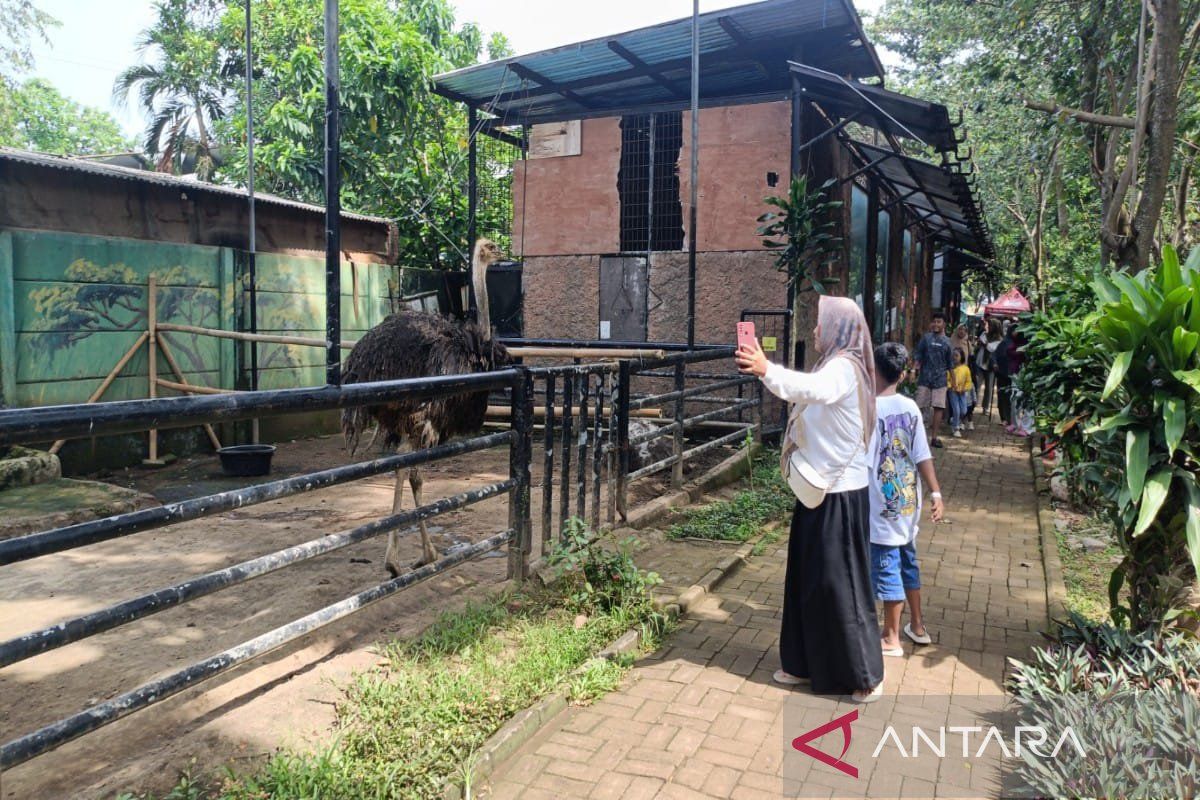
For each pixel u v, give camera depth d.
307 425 11.13
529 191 12.27
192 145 19.14
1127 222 8.76
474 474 8.79
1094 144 10.45
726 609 5.13
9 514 6.31
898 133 10.28
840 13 8.76
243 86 18.03
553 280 12.14
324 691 3.60
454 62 17.33
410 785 3.00
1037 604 5.32
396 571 4.98
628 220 11.66
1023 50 11.43
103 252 8.66
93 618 2.60
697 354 7.58
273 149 14.23
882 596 4.39
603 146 11.73
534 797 3.12
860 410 3.83
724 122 10.80
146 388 9.17
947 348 11.62
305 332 11.32
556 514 6.89
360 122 14.08
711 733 3.61
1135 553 4.11
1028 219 20.78
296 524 6.60
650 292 11.41
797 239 9.23
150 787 2.86
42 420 2.46
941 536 7.04
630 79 10.59
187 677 2.91
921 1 13.25
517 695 3.67
